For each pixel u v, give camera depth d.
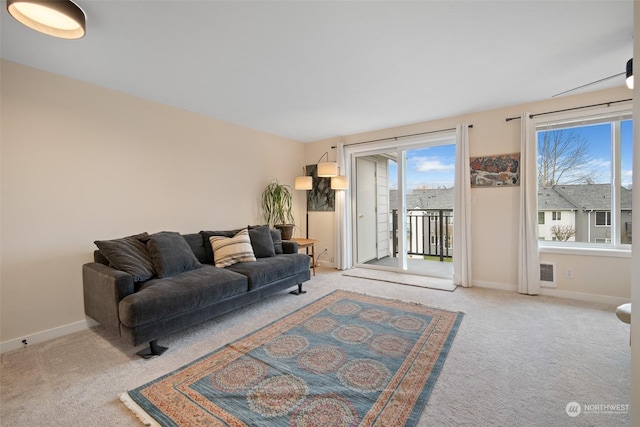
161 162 3.35
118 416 1.58
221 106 3.50
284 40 2.13
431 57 2.40
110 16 1.82
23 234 2.41
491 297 3.40
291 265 3.46
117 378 1.91
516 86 3.01
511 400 1.65
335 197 5.07
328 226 5.28
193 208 3.69
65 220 2.63
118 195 2.98
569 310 2.97
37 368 2.04
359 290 3.74
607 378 1.84
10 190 2.34
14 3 1.53
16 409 1.63
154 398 1.70
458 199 3.89
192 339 2.44
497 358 2.09
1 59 2.30
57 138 2.58
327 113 3.81
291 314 2.95
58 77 2.59
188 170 3.63
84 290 2.65
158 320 2.19
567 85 2.99
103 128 2.88
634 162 0.79
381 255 5.52
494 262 3.77
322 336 2.45
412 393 1.72
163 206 3.37
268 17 1.87
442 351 2.19
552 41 2.18
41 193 2.50
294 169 5.34
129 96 3.08
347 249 5.02
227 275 2.77
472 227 3.89
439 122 4.12
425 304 3.19
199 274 2.71
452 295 3.49
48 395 1.75
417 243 5.36
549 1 1.75
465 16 1.89
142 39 2.09
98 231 2.84
